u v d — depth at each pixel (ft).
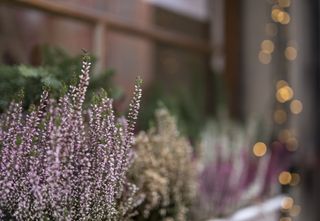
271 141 5.05
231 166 3.78
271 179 4.26
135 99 2.43
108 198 2.37
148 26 4.39
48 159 2.26
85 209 2.32
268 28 5.25
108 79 3.13
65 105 2.31
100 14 3.88
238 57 5.38
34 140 2.30
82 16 3.76
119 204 2.56
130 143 2.42
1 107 2.63
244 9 5.43
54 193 2.27
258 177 4.17
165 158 3.07
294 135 5.10
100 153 2.33
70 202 2.30
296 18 5.21
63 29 3.68
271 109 5.22
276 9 5.19
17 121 2.35
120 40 4.08
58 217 2.28
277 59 5.22
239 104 5.40
